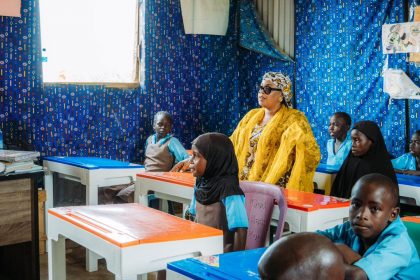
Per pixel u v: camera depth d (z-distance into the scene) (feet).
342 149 13.94
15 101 13.43
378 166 10.15
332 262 2.64
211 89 17.65
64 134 14.40
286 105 10.21
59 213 6.59
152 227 5.92
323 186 12.47
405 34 13.74
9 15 13.01
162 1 16.33
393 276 4.66
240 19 17.33
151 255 5.42
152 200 13.58
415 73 13.64
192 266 4.60
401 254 4.53
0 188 8.88
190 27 16.71
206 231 5.85
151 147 13.83
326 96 15.79
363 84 14.80
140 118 16.10
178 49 16.81
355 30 14.93
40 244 11.93
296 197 8.00
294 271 2.59
